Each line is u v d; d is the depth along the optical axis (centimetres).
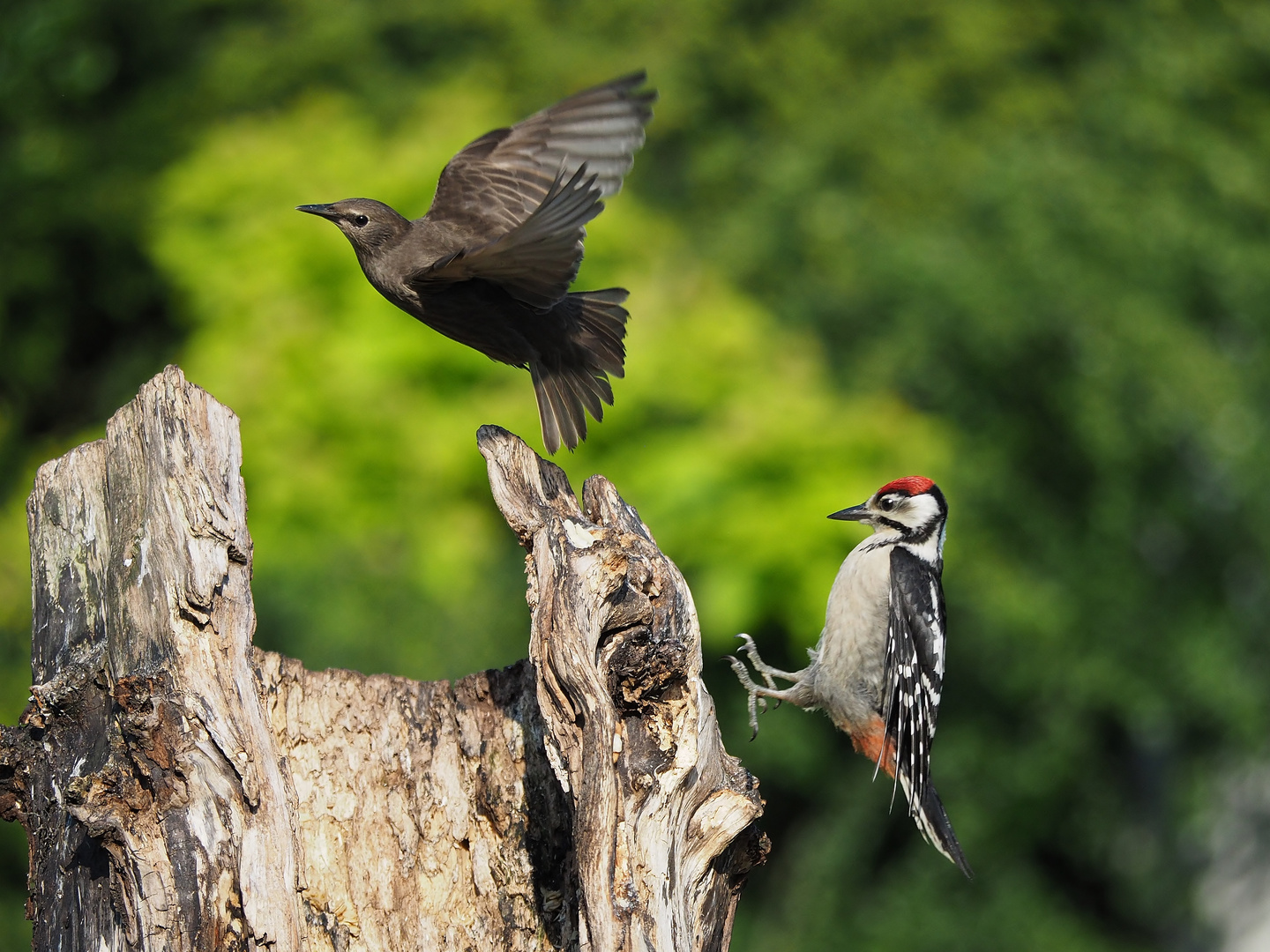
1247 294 1731
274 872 527
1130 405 1630
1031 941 1554
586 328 644
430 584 1230
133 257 1839
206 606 543
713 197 1841
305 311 1316
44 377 1853
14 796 579
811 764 1501
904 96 1831
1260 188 1780
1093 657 1611
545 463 605
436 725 650
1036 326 1611
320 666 1174
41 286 1812
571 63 1897
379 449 1255
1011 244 1655
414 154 1446
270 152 1465
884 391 1568
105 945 541
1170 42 1839
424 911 629
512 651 1266
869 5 1912
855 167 1808
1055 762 1595
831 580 1243
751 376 1350
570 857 629
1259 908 1830
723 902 587
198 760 528
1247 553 1738
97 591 565
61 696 555
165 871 514
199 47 1969
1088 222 1666
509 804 641
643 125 658
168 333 1888
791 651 1366
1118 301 1638
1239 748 1766
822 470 1284
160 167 1828
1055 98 1842
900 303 1645
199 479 554
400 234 641
